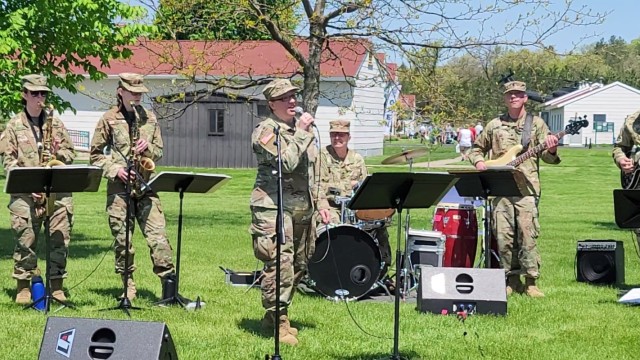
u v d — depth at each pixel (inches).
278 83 271.7
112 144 334.0
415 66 587.5
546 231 659.4
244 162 1333.7
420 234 397.4
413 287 393.7
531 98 389.4
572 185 1179.9
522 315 335.3
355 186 386.6
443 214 412.2
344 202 387.5
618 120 2576.3
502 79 395.5
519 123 382.9
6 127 337.1
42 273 416.5
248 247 540.7
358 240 372.2
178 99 629.9
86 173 309.6
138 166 332.5
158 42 656.4
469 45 581.3
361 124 1360.7
